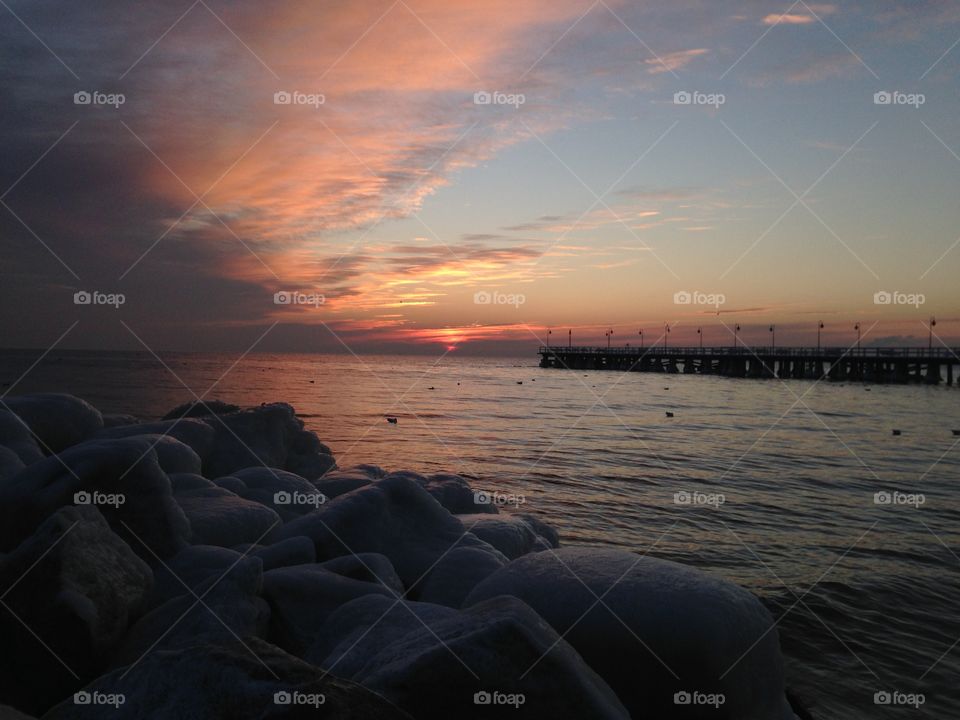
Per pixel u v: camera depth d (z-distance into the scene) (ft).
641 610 10.91
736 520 44.37
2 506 11.47
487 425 108.27
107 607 9.48
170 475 16.19
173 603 10.34
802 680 20.71
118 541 10.71
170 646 9.39
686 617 10.78
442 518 15.89
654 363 320.91
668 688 10.64
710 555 35.68
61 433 17.89
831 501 51.80
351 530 14.75
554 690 8.62
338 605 11.79
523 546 17.03
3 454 14.25
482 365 556.51
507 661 8.60
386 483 15.89
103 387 132.98
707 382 252.01
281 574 11.90
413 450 75.46
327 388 187.21
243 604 10.33
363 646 9.89
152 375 194.29
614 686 10.79
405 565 14.43
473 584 13.57
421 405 144.36
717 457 76.64
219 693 6.90
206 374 223.92
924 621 25.76
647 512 46.37
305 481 19.04
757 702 10.97
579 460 71.82
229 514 14.48
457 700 8.42
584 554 12.67
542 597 11.37
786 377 256.93
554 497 51.11
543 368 404.77
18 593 9.00
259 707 6.73
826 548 37.37
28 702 8.80
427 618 10.64
